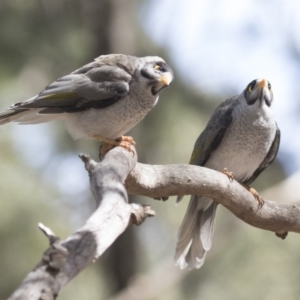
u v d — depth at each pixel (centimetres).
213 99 1415
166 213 1446
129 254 1519
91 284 1462
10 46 1324
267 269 1378
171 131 1388
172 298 1423
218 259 1412
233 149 982
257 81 971
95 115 866
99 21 1511
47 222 1297
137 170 752
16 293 450
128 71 882
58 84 877
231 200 823
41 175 1346
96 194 584
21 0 1380
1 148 1289
